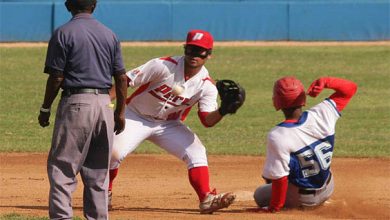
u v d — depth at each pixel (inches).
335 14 3053.6
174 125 810.8
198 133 1462.8
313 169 765.9
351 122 1585.9
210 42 767.1
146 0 3117.6
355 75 2276.1
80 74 625.9
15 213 764.0
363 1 3090.6
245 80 2183.8
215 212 798.5
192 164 795.4
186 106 796.6
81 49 624.4
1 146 1306.6
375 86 2094.0
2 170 1105.4
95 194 646.5
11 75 2228.1
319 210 793.6
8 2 2962.6
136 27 3016.7
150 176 1075.9
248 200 896.9
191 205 857.5
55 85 624.1
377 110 1733.5
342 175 1071.0
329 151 768.3
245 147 1316.4
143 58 2559.1
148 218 752.3
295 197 781.9
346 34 3056.1
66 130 627.5
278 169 753.0
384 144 1348.4
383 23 3051.2
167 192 954.1
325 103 770.2
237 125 1552.7
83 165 647.8
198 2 3051.2
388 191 939.3
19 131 1465.3
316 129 757.3
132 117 804.0
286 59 2564.0
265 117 1643.7
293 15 3053.6
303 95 762.8
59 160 634.2
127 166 1154.0
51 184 633.6
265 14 3056.1
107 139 639.8
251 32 3056.1
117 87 652.1
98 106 629.0
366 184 992.2
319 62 2503.7
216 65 2431.1
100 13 3009.4
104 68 634.2
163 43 2972.4
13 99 1861.5
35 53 2650.1
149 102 791.1
